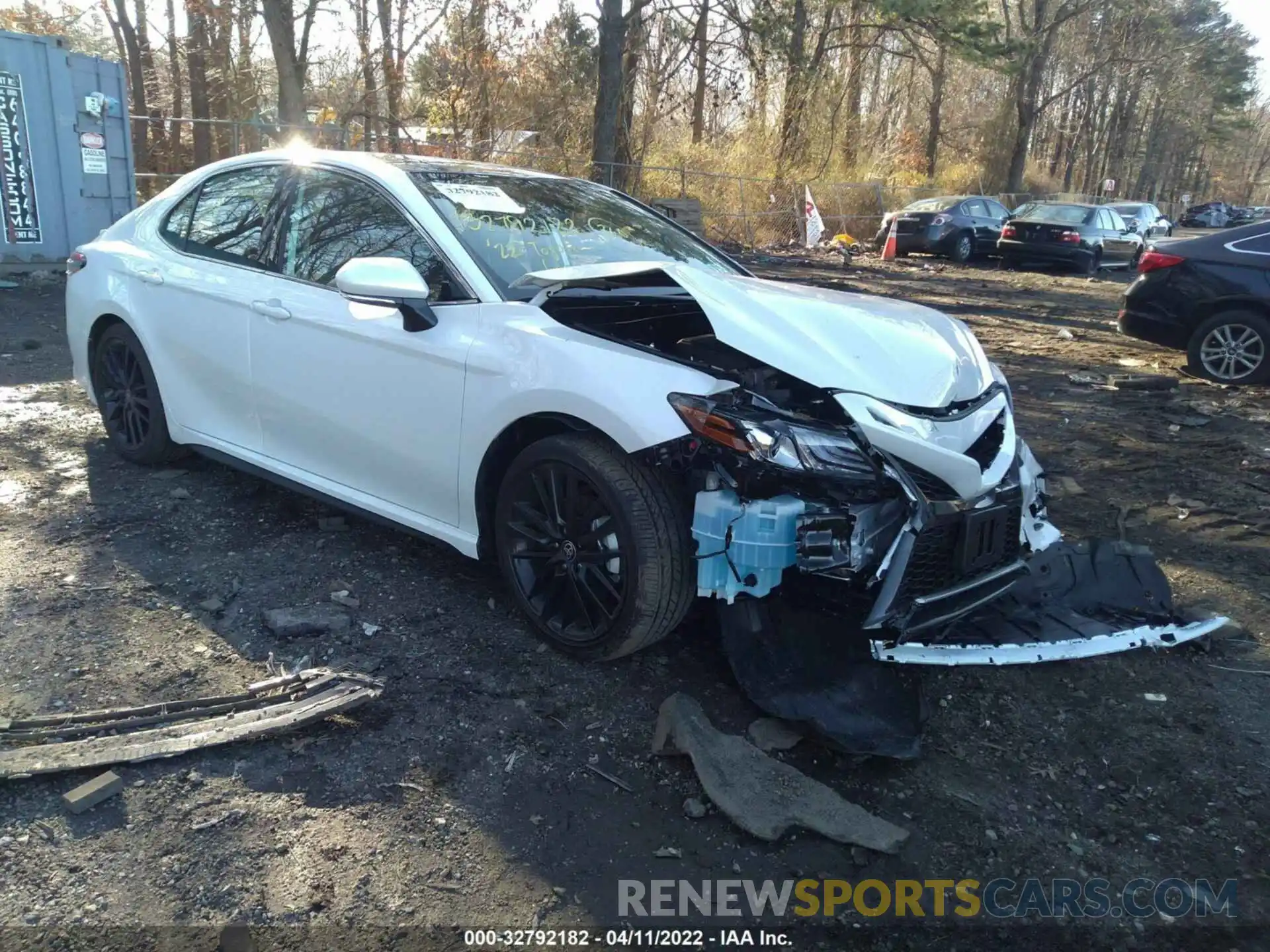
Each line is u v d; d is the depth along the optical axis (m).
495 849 2.43
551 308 3.38
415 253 3.58
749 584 2.87
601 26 17.20
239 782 2.59
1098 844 2.62
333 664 3.17
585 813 2.58
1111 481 5.51
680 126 22.81
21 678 2.96
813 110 23.14
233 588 3.62
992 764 2.92
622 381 2.96
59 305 9.16
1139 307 8.64
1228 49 56.69
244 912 2.18
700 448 2.82
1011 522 3.25
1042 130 58.56
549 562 3.25
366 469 3.72
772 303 3.30
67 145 10.34
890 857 2.50
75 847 2.32
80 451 5.00
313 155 4.05
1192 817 2.74
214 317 4.14
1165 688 3.39
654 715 3.01
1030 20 38.62
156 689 2.96
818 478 2.80
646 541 2.95
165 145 20.03
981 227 21.41
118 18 23.58
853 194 23.92
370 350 3.56
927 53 31.45
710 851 2.48
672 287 3.59
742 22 21.48
